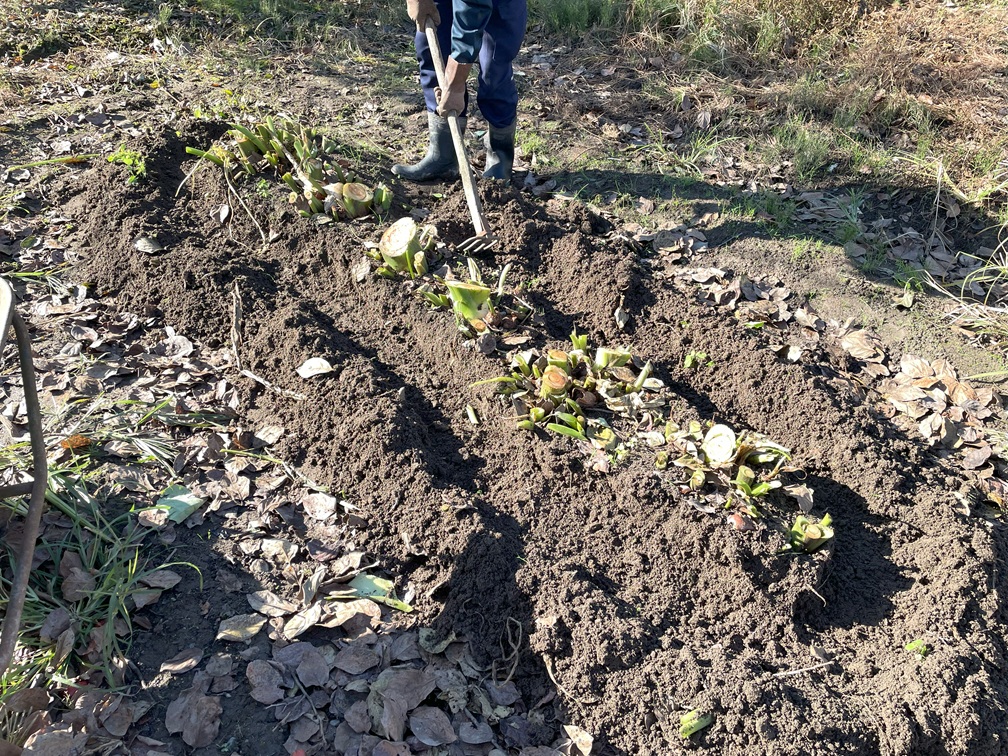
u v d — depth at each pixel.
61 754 2.03
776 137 5.25
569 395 3.16
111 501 2.73
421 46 4.36
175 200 4.30
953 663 2.34
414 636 2.46
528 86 5.91
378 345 3.54
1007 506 2.97
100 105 5.28
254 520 2.75
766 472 2.94
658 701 2.26
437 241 3.96
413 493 2.80
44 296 3.68
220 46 6.24
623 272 3.78
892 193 4.76
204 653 2.33
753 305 3.94
